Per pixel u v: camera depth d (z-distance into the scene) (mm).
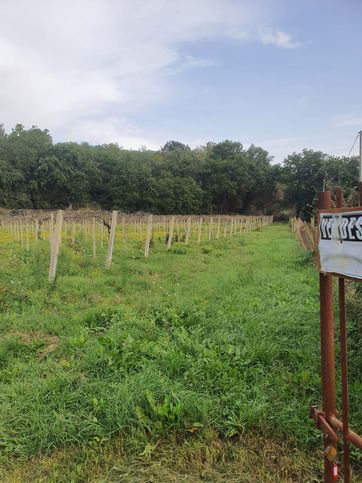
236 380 4016
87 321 6227
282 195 64000
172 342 5004
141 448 3135
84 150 63969
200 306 6766
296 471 2887
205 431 3266
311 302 6828
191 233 27531
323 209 2123
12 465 2996
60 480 2852
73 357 4684
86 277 9945
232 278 9500
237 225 35344
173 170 69875
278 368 4332
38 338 5512
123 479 2838
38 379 4121
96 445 3172
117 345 4812
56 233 9031
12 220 21312
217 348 4723
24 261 11758
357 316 5223
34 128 73250
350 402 3580
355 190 5926
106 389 3820
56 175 56688
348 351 4523
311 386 3895
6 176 53312
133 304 7250
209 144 94125
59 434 3234
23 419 3434
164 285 9156
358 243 1711
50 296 7773
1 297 7336
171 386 3758
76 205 59062
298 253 14422
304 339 5016
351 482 2773
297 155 54156
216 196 66250
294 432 3250
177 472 2910
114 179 60750
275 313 6055
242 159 68000
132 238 22234
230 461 3018
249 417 3352
